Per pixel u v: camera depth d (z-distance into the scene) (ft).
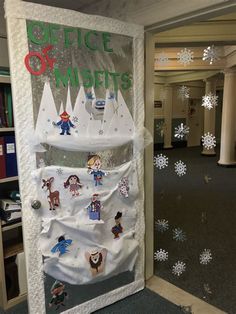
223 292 7.05
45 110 5.19
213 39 10.14
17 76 4.83
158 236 10.12
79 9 7.79
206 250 8.57
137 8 6.30
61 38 5.22
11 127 6.30
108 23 5.74
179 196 13.29
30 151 5.11
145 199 7.04
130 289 6.89
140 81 6.36
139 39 6.22
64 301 5.88
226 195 14.82
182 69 10.69
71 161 5.62
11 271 6.65
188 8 5.46
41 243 5.41
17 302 6.61
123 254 6.43
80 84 5.53
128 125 6.30
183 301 6.72
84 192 5.80
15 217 6.49
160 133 9.45
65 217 5.59
